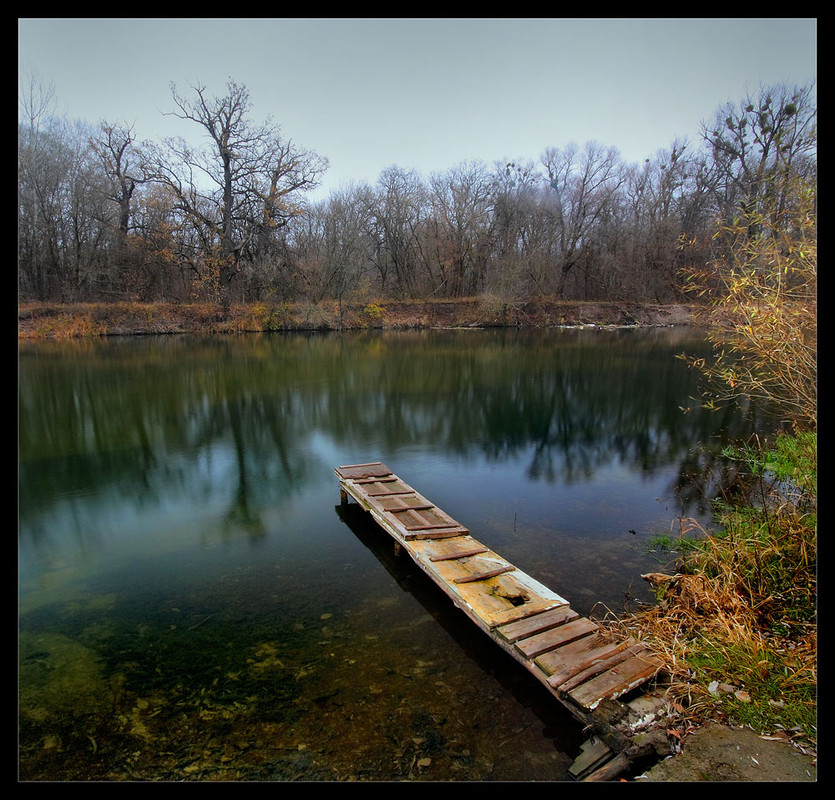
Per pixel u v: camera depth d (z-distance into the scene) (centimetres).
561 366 1897
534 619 370
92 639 421
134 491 770
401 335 3106
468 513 655
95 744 315
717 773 265
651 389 1472
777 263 480
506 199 3912
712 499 684
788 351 496
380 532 621
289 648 400
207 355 2189
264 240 3162
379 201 4059
